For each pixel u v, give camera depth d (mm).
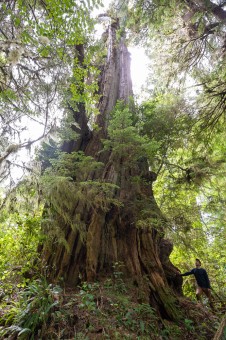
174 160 9312
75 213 5824
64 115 5172
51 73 4500
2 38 3932
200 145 8898
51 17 3488
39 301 4062
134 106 8664
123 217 6309
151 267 5699
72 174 5980
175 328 4559
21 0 3234
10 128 4637
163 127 7941
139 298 4895
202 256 9000
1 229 5770
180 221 6512
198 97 7992
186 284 9289
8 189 4738
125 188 6875
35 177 4781
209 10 6230
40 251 5574
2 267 5160
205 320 5168
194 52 7797
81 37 4082
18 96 4555
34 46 3945
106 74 10656
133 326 4094
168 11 6465
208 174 7445
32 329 3734
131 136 5516
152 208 6375
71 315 4035
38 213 6020
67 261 5285
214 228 9180
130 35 7883
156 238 6461
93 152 7504
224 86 7711
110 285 5074
